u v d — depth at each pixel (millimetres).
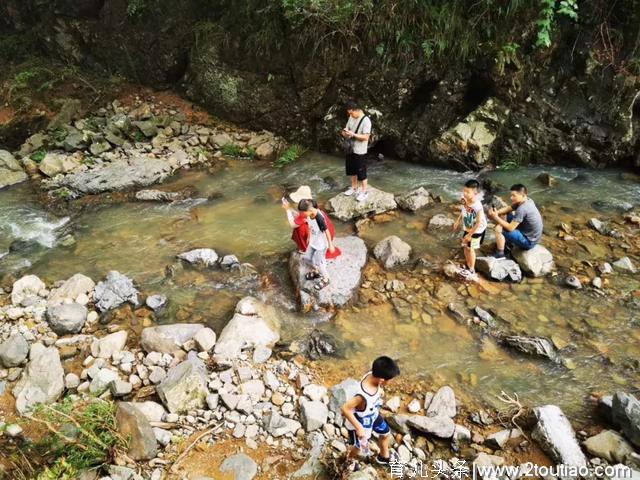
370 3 8414
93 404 4285
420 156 9117
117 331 5391
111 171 8516
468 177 8586
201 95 10414
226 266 6410
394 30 8555
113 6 10688
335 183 8523
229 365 4816
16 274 6395
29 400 4453
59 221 7590
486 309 5598
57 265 6586
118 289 5805
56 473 3711
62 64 11258
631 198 7676
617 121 8289
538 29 8250
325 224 5562
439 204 7742
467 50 8453
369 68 8984
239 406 4414
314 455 4047
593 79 8438
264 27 9297
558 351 5043
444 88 8875
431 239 6883
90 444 3895
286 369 4887
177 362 4914
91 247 6957
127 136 9727
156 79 10891
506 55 8320
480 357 5035
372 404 3578
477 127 8586
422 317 5539
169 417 4312
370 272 6258
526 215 5898
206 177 8812
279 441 4176
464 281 6008
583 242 6641
